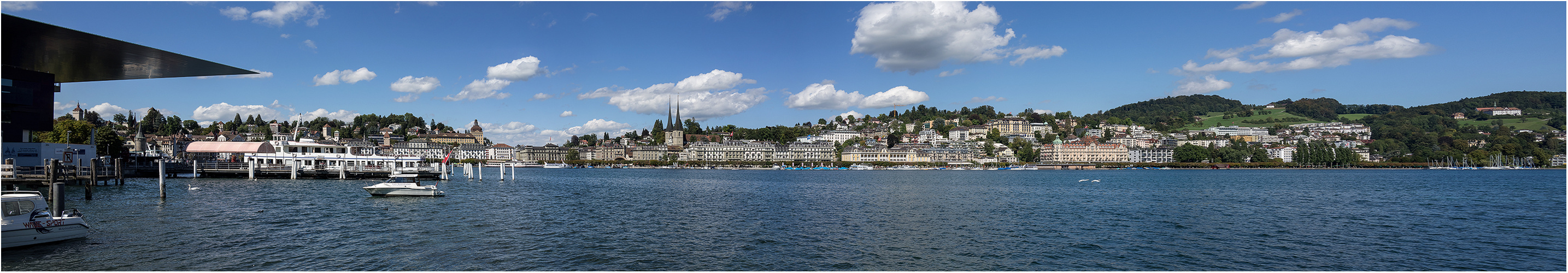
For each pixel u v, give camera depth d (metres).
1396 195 103.19
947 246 49.72
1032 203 85.69
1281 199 94.81
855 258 45.16
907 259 44.75
